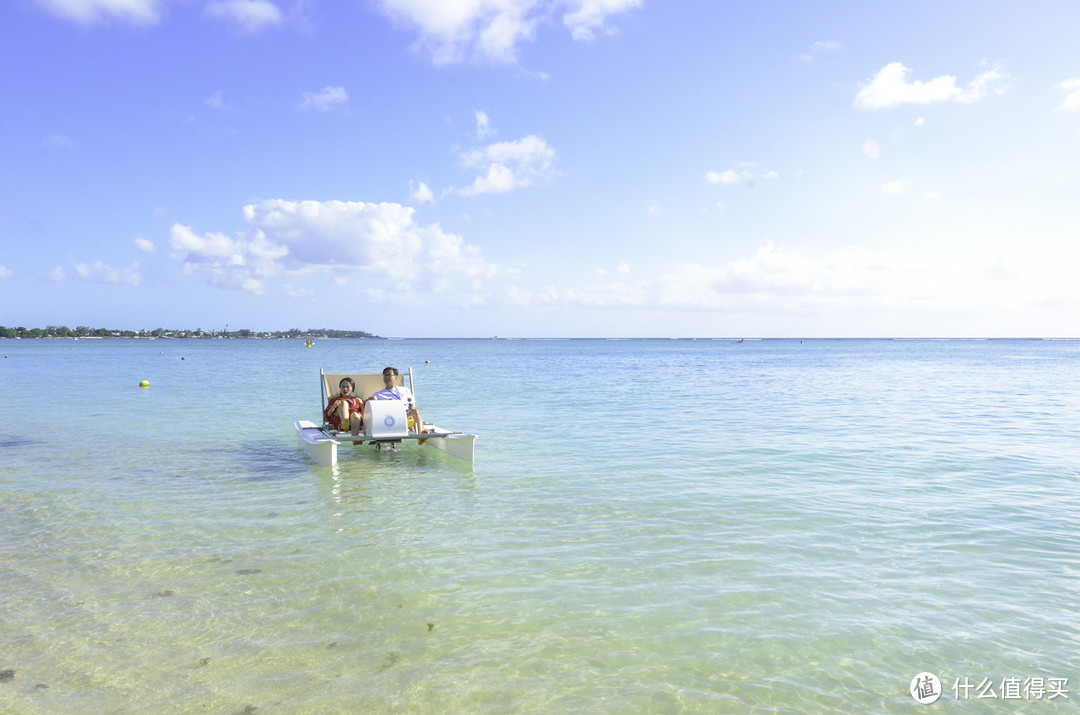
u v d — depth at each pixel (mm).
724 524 6324
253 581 4859
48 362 50219
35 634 3998
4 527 6242
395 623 4145
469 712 3182
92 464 9469
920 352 99750
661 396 21266
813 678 3518
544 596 4566
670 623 4152
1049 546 5664
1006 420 14727
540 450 10586
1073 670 3609
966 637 3988
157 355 71062
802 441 11500
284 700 3281
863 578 4918
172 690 3367
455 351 105438
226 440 11758
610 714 3176
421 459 9875
